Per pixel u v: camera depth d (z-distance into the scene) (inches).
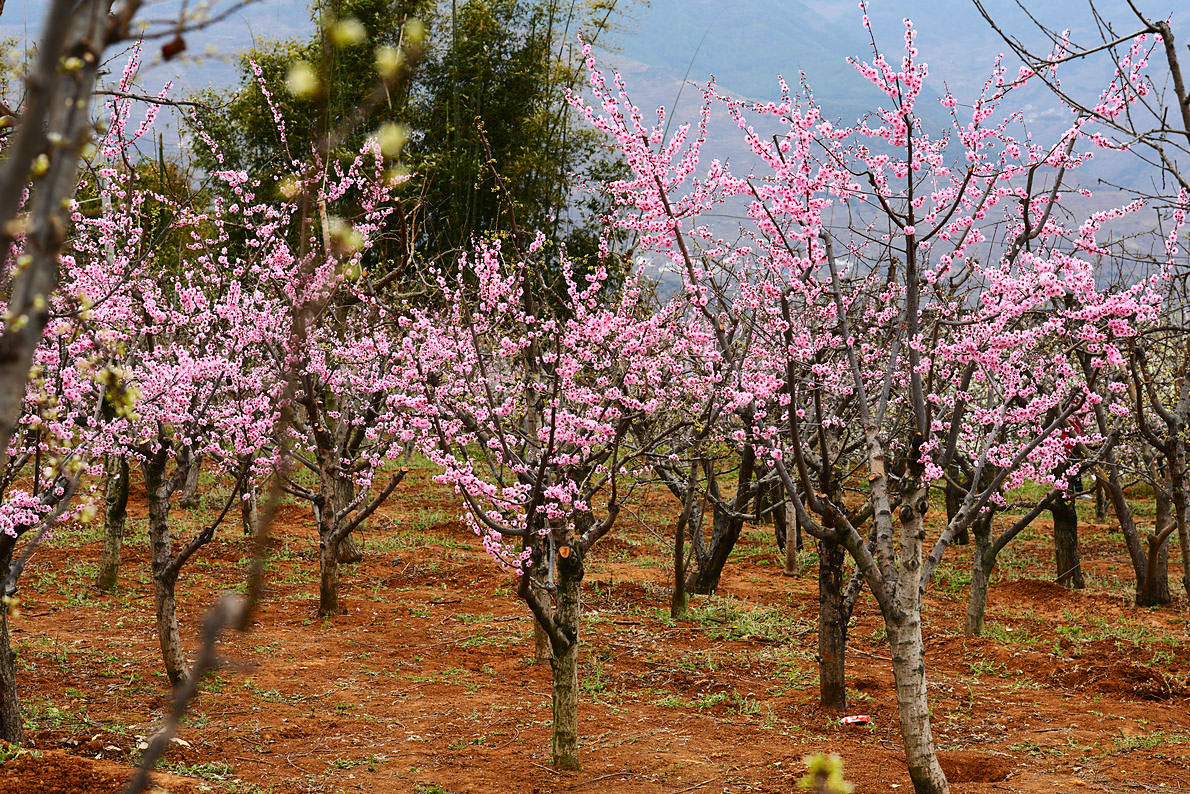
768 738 324.2
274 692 354.3
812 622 491.5
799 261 250.7
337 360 494.9
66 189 52.2
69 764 249.9
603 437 292.7
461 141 776.3
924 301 325.1
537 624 409.7
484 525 300.2
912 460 248.4
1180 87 194.4
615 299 360.2
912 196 240.8
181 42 54.7
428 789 270.2
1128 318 292.5
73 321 189.3
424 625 470.6
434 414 307.4
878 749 315.9
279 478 47.1
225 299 422.6
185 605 483.5
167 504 347.6
